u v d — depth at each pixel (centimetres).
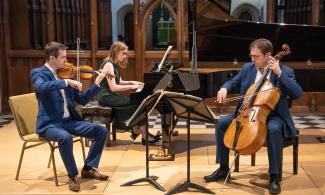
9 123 710
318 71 544
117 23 1159
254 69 424
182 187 393
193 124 679
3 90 816
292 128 405
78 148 544
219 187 405
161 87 425
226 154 420
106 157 504
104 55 827
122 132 592
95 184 418
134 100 491
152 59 819
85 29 919
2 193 399
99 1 922
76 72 448
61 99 424
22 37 826
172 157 493
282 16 834
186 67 616
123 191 399
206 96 512
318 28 580
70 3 871
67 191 402
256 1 1139
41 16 833
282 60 599
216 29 586
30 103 441
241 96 413
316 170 454
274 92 392
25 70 826
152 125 681
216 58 601
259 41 405
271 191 389
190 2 543
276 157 388
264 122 385
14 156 512
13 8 820
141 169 461
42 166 475
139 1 809
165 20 894
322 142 566
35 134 434
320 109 797
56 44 417
